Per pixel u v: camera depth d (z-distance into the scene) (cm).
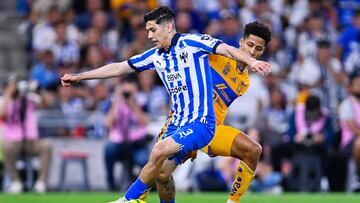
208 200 3309
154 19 2311
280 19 5269
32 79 4762
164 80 2353
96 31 5034
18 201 3250
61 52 5003
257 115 4353
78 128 4441
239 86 2523
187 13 5050
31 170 4153
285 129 4462
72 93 4594
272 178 4166
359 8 5412
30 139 4097
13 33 5694
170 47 2319
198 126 2291
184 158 2416
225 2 5278
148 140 4216
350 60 5069
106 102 4425
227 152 2498
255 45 2483
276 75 4719
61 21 5219
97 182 4391
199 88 2302
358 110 4228
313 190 4162
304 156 4159
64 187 4319
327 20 5344
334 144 4238
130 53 4606
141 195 2267
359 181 4216
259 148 2481
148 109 4469
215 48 2248
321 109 4234
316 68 4731
